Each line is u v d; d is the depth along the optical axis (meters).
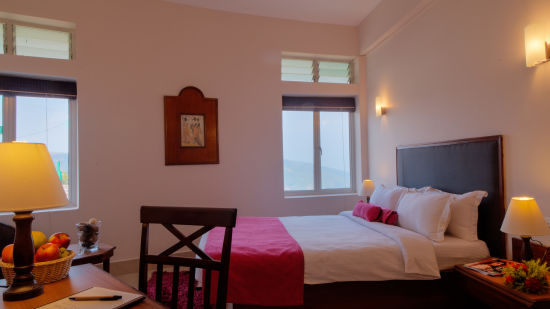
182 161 3.53
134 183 3.36
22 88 3.04
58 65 3.09
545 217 1.98
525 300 1.62
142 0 3.43
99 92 3.25
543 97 1.99
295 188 4.22
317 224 2.89
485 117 2.41
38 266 1.19
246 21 3.83
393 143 3.62
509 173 2.21
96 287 1.17
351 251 2.10
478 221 2.41
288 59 4.17
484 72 2.42
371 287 2.12
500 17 2.29
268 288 1.94
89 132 3.20
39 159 1.16
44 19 3.08
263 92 3.87
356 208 3.12
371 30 3.85
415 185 3.19
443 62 2.83
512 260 2.16
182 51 3.58
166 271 3.27
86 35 3.20
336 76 4.36
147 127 3.42
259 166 3.83
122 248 3.29
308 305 2.04
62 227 3.07
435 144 2.89
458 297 2.20
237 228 2.71
